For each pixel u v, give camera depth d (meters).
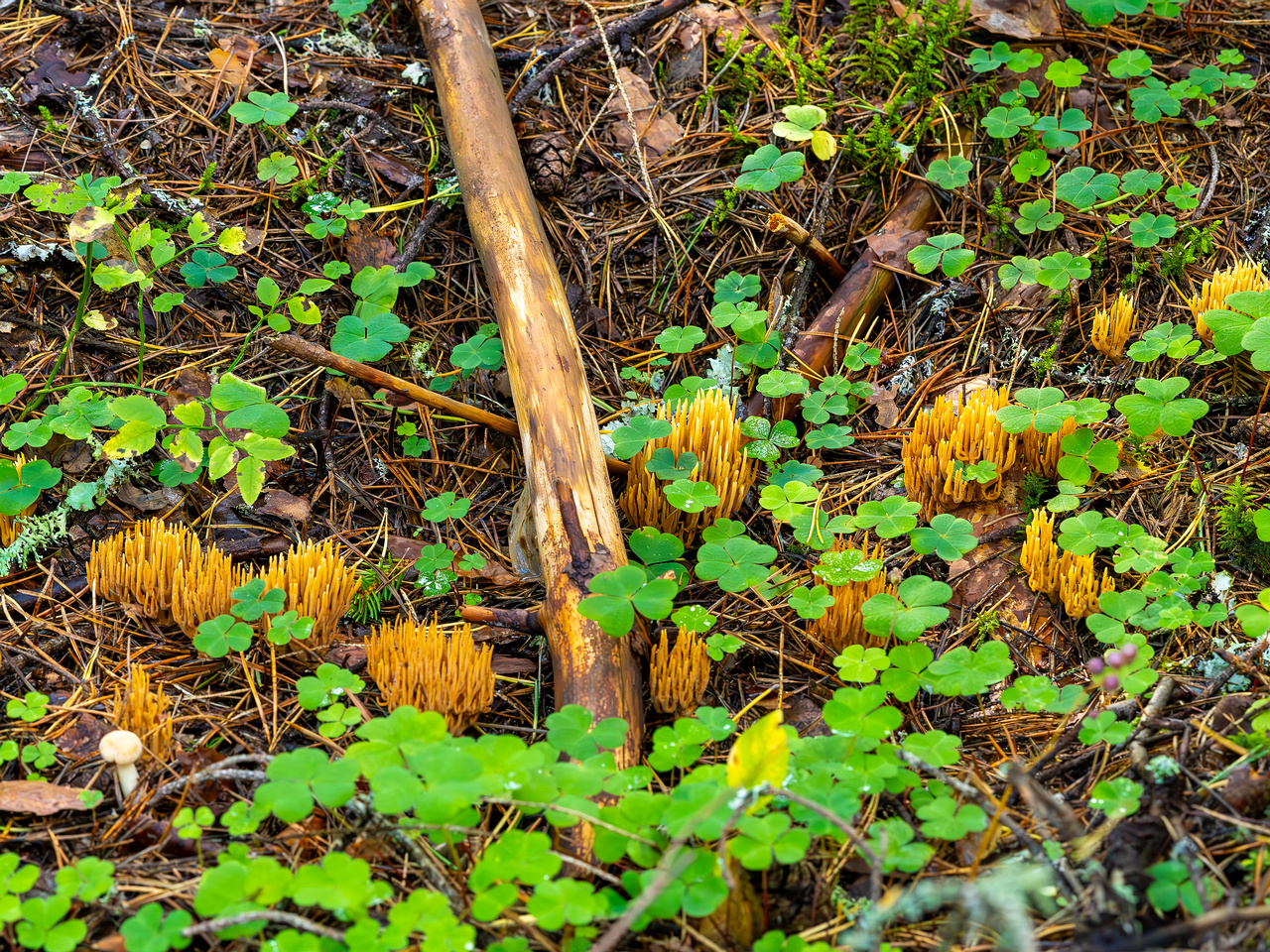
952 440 0.89
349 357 0.90
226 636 0.82
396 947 0.72
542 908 0.72
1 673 0.82
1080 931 0.72
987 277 0.97
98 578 0.85
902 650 0.81
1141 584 0.85
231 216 0.97
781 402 0.93
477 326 0.97
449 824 0.75
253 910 0.73
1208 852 0.75
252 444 0.85
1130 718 0.81
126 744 0.77
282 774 0.74
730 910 0.74
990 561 0.88
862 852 0.73
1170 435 0.89
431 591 0.87
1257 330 0.87
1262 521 0.84
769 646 0.85
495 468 0.93
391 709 0.82
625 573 0.81
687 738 0.78
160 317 0.94
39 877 0.75
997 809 0.76
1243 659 0.81
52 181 0.93
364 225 0.97
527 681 0.84
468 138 0.95
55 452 0.89
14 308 0.92
